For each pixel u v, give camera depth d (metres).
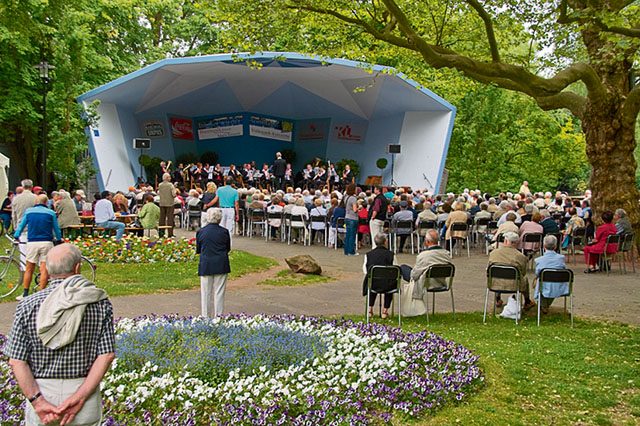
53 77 26.22
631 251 15.38
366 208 19.02
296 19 12.55
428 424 5.53
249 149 38.56
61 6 25.94
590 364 7.42
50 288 3.57
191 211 22.36
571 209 19.17
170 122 36.50
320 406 5.57
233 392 5.71
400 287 9.61
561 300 11.58
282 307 10.62
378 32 11.14
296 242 20.19
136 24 36.47
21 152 30.50
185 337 6.99
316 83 35.00
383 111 34.72
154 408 5.41
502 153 38.03
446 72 17.70
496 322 9.74
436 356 7.13
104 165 31.03
